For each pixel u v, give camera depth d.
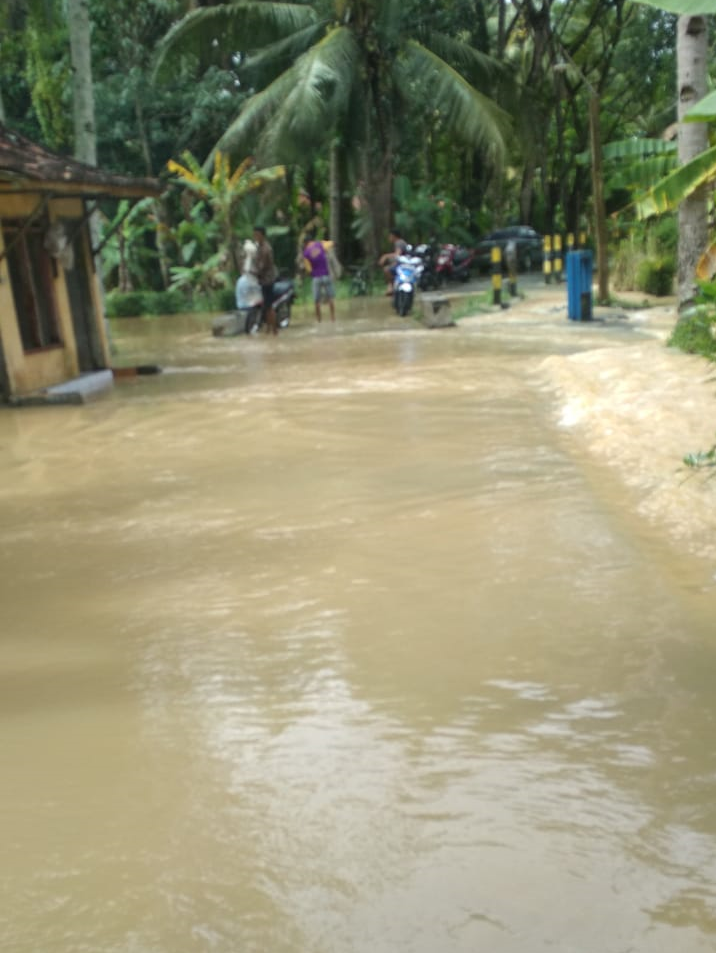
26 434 9.07
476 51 27.47
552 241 27.02
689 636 3.82
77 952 2.17
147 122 28.83
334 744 3.10
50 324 12.32
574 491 5.98
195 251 29.02
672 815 2.62
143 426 9.09
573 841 2.52
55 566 5.13
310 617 4.20
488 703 3.33
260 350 15.38
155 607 4.44
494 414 8.70
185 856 2.52
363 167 27.42
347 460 7.14
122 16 27.89
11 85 26.98
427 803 2.73
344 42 24.70
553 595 4.31
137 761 3.04
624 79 37.53
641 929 2.18
